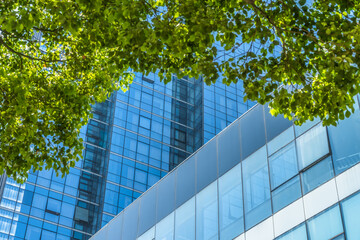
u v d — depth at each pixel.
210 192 29.50
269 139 27.03
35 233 76.56
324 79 13.98
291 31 13.34
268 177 26.12
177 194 32.09
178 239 30.38
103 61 18.42
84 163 85.62
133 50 13.44
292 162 25.11
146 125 93.00
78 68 17.83
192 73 14.31
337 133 23.33
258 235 25.36
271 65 13.76
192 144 94.06
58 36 18.12
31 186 79.75
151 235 32.94
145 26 12.71
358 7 13.40
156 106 96.12
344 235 21.20
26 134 15.79
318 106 13.93
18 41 17.75
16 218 76.31
